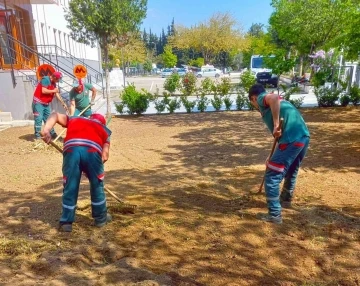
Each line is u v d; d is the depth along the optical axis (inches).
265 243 137.2
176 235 143.6
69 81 683.4
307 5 633.6
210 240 139.7
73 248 132.6
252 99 160.4
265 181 153.6
